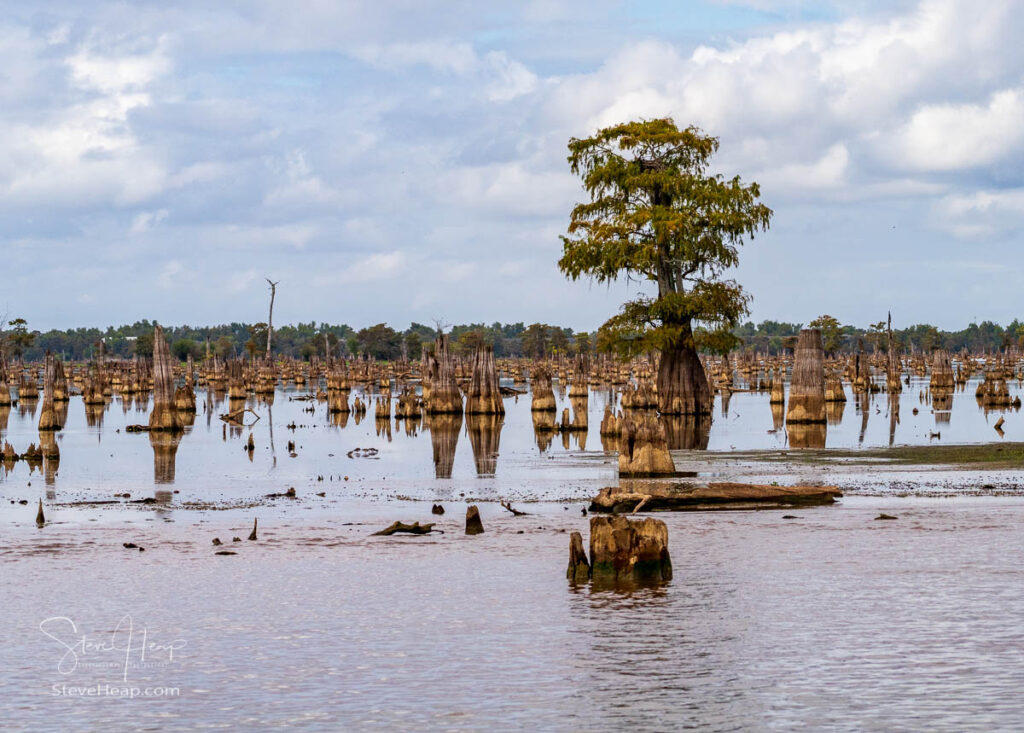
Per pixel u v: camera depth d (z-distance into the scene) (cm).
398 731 2017
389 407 11488
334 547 3725
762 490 4428
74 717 2127
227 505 4825
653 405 11756
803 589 2956
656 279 9856
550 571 3269
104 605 2942
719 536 3741
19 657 2508
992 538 3612
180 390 12569
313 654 2478
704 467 5869
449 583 3134
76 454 7650
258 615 2816
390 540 3841
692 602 2850
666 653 2422
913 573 3117
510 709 2109
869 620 2634
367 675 2328
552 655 2430
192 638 2625
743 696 2147
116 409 14525
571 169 10031
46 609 2911
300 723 2067
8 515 4578
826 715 2034
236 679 2322
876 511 4231
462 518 4309
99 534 4053
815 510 4288
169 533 4066
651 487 5009
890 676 2234
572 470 6028
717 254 9619
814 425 9069
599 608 2814
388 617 2772
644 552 3131
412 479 5772
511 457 6950
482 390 11694
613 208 9912
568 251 9869
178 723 2083
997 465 5753
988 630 2527
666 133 9619
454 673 2325
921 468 5700
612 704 2122
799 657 2370
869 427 8988
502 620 2723
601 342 9956
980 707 2048
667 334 9519
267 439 9012
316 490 5372
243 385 16588
